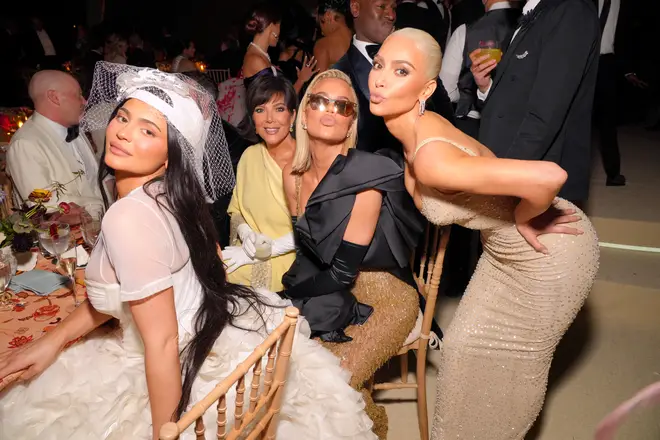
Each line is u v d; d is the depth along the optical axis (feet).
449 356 6.01
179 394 4.29
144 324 4.20
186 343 4.75
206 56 33.99
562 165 7.84
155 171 4.51
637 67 21.27
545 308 5.50
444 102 7.62
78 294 5.69
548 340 5.67
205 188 5.29
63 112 8.75
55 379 4.55
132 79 4.41
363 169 5.97
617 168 13.52
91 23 32.94
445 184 4.85
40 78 8.63
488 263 5.97
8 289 5.72
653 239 11.28
